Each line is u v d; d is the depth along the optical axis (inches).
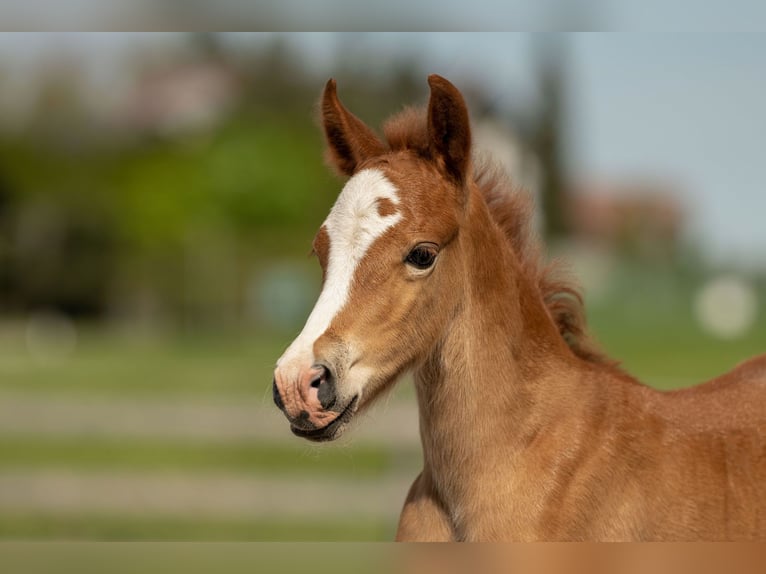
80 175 1808.6
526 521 153.9
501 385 157.8
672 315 1224.8
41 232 1624.0
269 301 1481.3
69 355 998.4
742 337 1101.7
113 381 703.1
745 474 162.9
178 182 1785.2
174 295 1540.4
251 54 2006.6
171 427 477.1
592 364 171.2
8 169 1775.3
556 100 1433.3
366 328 148.7
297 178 1796.3
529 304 165.3
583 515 153.9
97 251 1620.3
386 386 153.5
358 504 382.0
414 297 151.6
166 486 408.2
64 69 1916.8
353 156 170.1
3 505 392.5
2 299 1583.4
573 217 1770.4
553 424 158.4
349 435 162.9
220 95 2015.3
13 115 1843.0
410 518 165.5
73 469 443.8
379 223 150.9
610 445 157.6
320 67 1872.5
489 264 159.6
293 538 347.6
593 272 1274.6
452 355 157.5
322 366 144.6
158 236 1700.3
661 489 157.4
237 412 480.4
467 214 157.8
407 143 160.7
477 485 157.0
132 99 1998.0
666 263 1311.5
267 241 1619.1
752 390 174.7
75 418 487.2
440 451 160.1
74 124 1877.5
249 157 1792.6
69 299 1584.6
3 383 684.1
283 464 462.3
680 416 165.8
